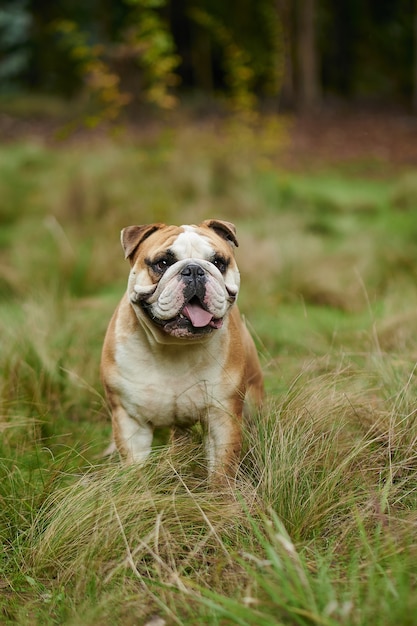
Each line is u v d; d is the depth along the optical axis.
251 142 16.34
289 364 6.39
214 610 3.49
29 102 25.98
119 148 15.98
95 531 4.12
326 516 4.27
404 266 10.16
